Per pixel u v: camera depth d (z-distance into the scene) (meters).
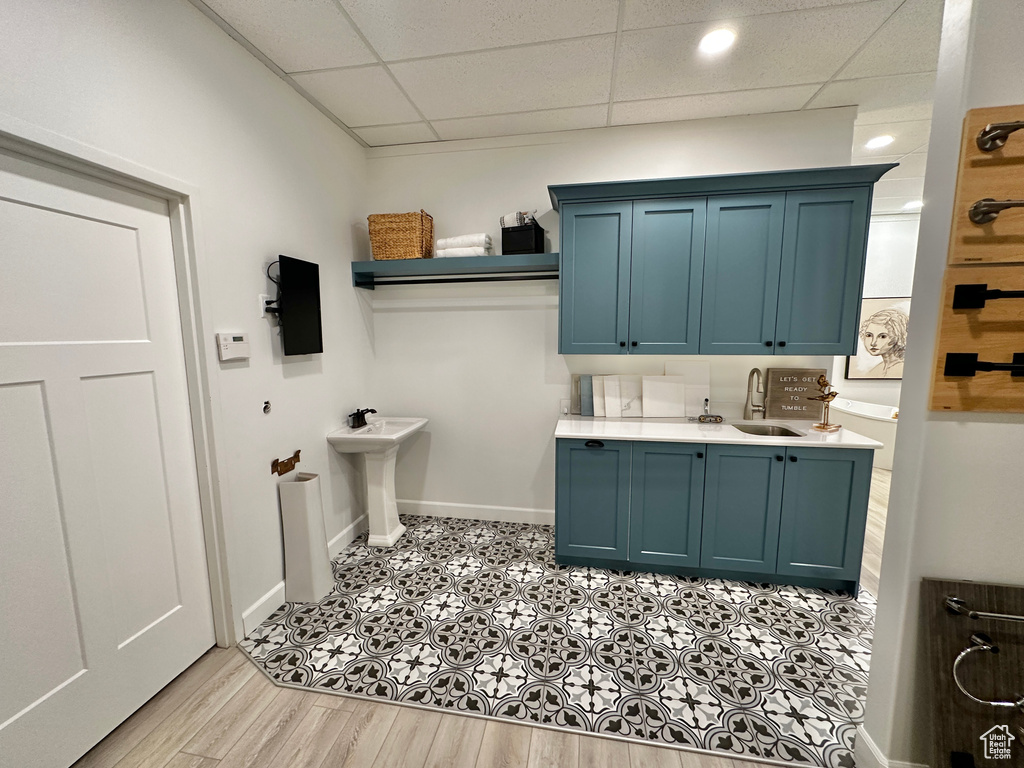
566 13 1.66
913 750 1.19
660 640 1.85
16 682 1.18
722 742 1.38
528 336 2.89
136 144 1.41
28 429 1.20
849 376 4.56
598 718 1.47
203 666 1.73
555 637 1.87
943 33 1.07
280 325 2.07
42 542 1.24
